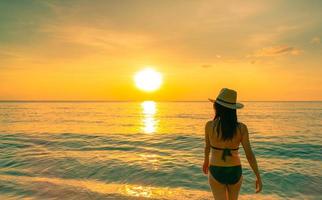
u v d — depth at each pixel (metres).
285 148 15.48
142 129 30.00
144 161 11.51
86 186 8.44
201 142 18.33
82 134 22.80
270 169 10.20
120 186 8.51
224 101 4.11
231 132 4.08
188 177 9.30
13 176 9.57
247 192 7.96
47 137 20.16
